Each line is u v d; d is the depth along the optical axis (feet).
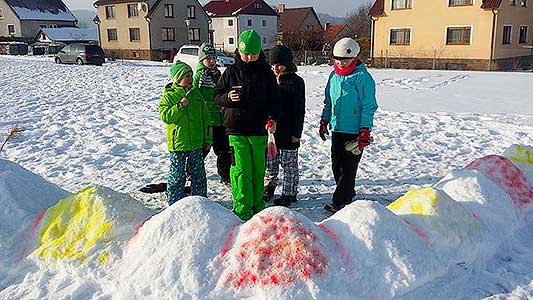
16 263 11.69
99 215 11.87
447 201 12.07
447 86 55.36
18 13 200.64
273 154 17.17
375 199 17.83
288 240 10.43
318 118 34.45
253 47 14.76
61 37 188.65
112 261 11.07
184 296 9.94
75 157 24.13
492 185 13.66
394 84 58.18
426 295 10.35
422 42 110.11
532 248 12.93
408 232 11.00
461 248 11.39
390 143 26.50
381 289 10.13
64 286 10.93
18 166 14.90
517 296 10.62
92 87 55.47
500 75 68.03
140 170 21.79
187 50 95.96
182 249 10.52
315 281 9.87
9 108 39.75
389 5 113.39
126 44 167.02
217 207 11.58
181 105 15.55
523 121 32.12
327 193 18.56
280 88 16.56
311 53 125.70
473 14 102.12
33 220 12.55
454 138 27.55
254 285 9.96
